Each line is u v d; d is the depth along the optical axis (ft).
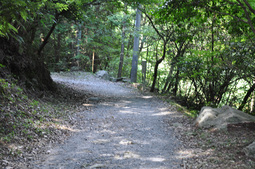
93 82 71.87
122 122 30.01
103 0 38.29
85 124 27.66
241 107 38.91
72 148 19.10
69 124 26.35
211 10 23.39
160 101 45.80
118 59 88.89
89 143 20.94
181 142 22.34
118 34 81.10
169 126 28.71
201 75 39.19
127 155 18.10
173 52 54.44
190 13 24.54
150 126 28.71
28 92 30.37
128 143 21.52
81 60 98.63
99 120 30.19
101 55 94.02
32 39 39.99
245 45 34.22
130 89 64.59
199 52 35.96
